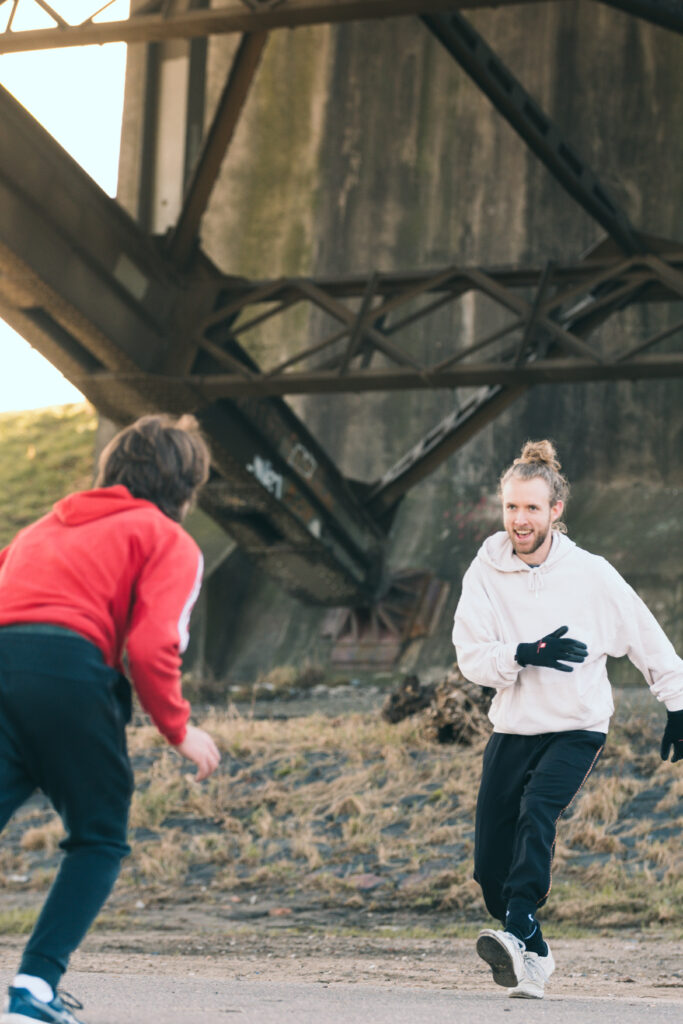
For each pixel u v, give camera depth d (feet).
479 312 89.30
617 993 14.35
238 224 95.30
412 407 89.35
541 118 47.62
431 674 70.59
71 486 97.04
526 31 93.20
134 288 48.73
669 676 12.20
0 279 44.45
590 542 78.43
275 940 24.64
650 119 90.68
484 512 82.84
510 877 11.44
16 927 26.99
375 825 33.47
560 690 11.89
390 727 41.19
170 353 51.42
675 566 74.54
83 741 7.46
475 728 38.47
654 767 34.30
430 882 29.35
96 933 25.86
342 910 28.35
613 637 12.23
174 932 25.98
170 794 37.01
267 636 76.84
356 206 93.61
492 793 12.28
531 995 11.17
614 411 85.66
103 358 49.19
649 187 89.92
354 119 94.84
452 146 92.84
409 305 90.74
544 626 12.16
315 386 51.83
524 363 51.49
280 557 63.98
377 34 95.55
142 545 7.92
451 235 91.66
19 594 7.76
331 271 93.15
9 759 7.45
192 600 8.01
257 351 92.73
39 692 7.39
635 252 51.44
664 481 83.66
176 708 7.81
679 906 25.80
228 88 45.06
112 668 7.73
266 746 40.98
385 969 18.62
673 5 39.88
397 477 65.82
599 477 84.64
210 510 59.77
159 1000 9.65
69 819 7.65
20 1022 6.96
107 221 46.70
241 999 10.09
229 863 32.45
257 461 56.13
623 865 28.71
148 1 41.34
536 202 90.53
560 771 11.67
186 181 52.29
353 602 69.26
